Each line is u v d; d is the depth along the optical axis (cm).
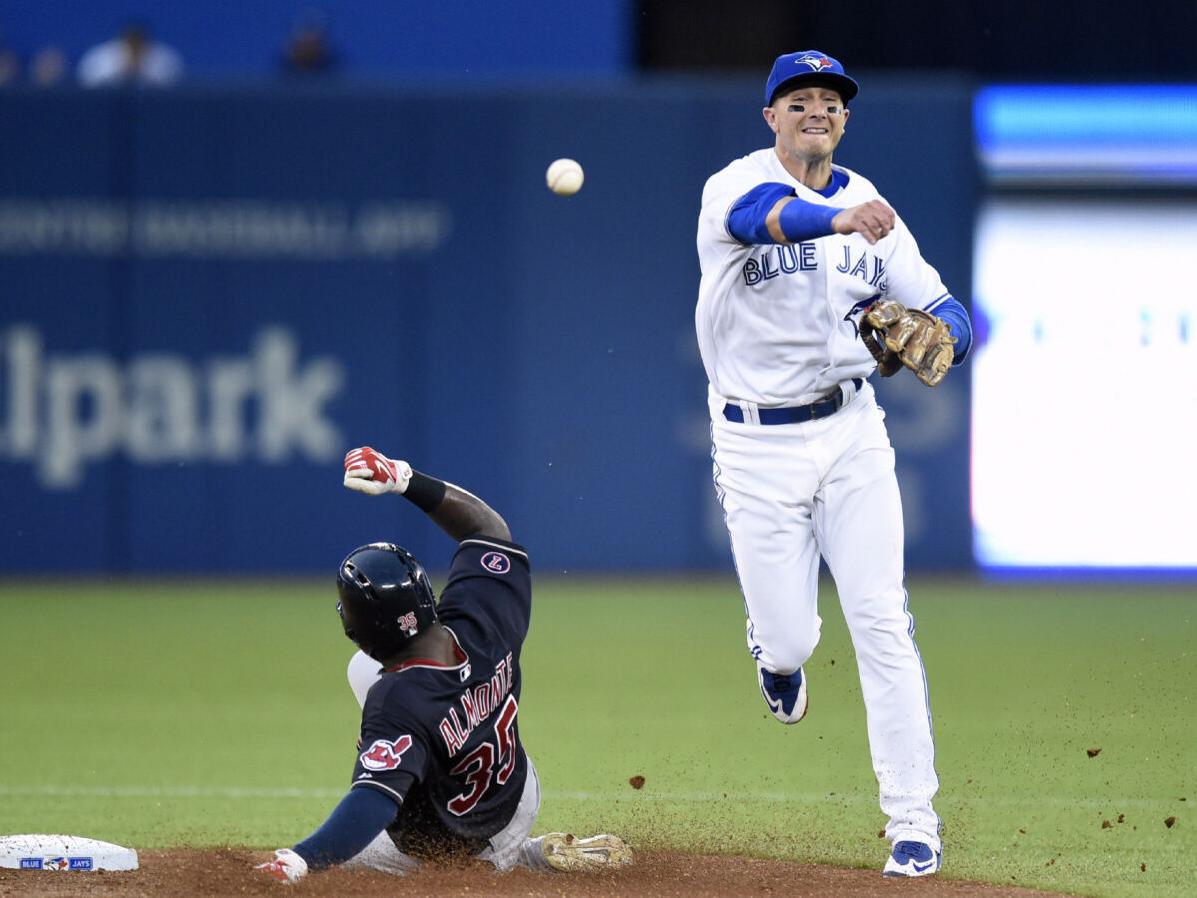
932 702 3553
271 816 2453
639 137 5716
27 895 1764
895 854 2016
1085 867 2109
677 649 4416
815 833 2314
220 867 1925
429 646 1716
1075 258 5775
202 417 5766
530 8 6431
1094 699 3588
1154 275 5791
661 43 6638
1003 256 5772
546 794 2622
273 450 5769
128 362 5747
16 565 5766
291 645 4494
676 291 5756
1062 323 5766
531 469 5778
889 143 5731
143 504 5766
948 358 1941
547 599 5419
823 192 2084
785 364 2073
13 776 2775
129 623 4900
